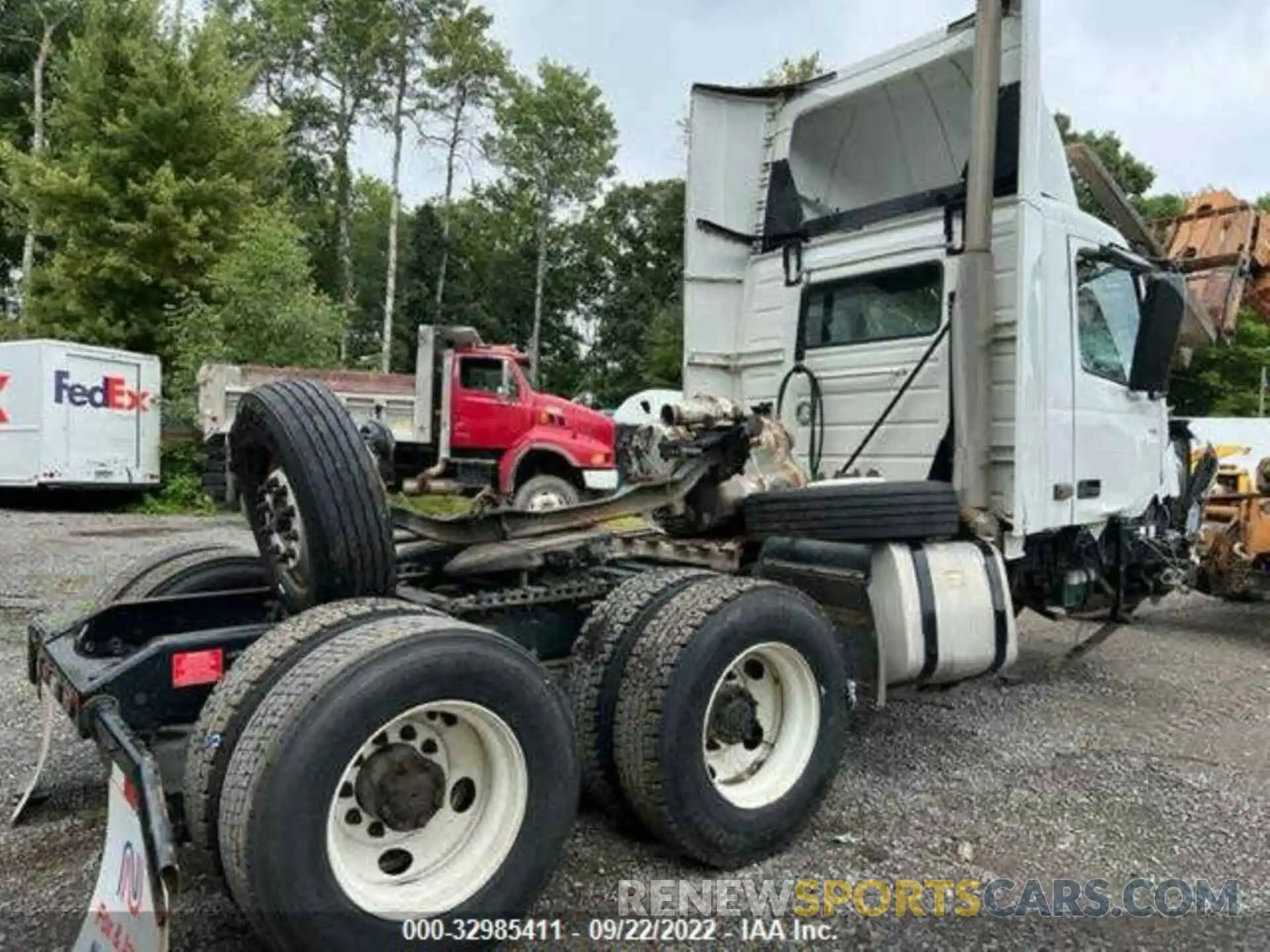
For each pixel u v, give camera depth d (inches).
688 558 168.1
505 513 147.3
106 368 600.1
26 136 1102.4
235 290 687.7
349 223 1459.2
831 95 215.9
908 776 155.4
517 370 536.1
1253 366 1147.9
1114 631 244.8
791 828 125.4
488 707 96.3
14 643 230.7
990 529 167.8
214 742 90.9
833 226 209.9
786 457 185.8
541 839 100.3
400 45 1384.1
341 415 114.5
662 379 1482.5
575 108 1713.8
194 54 805.2
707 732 120.8
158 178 751.1
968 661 155.1
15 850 121.6
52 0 1089.4
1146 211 983.0
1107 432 200.1
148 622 132.3
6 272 1107.3
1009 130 177.0
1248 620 303.9
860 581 146.8
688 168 224.8
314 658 91.7
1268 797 148.7
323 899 86.1
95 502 633.0
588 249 1860.2
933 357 185.2
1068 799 146.3
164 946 77.5
